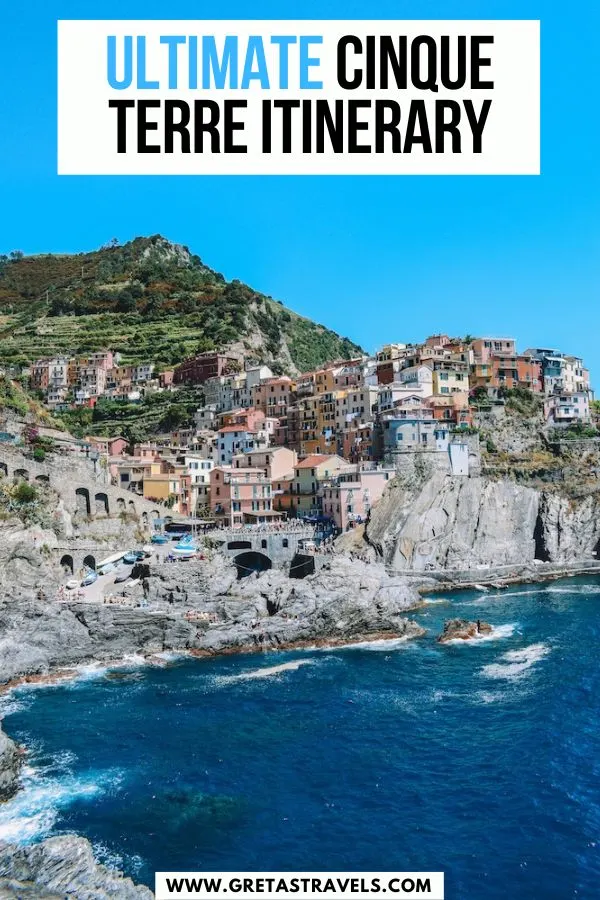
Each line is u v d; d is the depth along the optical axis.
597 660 79.88
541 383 187.12
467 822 47.53
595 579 134.38
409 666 80.06
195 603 92.69
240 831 46.84
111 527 116.56
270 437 176.75
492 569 132.12
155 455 156.38
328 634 91.19
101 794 51.53
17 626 80.69
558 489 149.25
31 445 120.62
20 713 67.25
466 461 145.75
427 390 166.00
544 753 56.69
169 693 72.25
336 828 47.12
